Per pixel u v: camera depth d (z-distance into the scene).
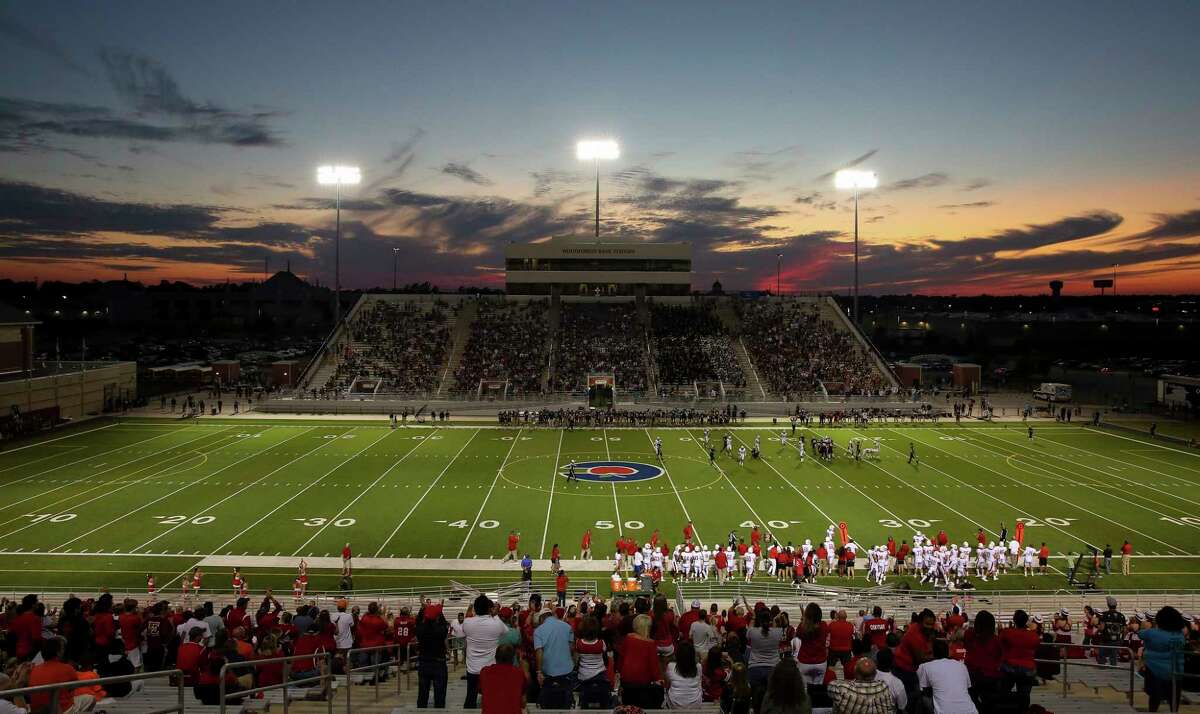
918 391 75.38
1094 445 57.28
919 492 43.47
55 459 50.69
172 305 179.75
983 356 125.19
